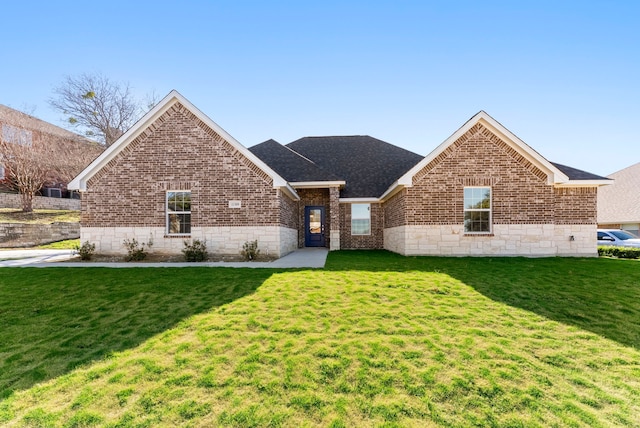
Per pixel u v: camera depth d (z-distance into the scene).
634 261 11.35
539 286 7.52
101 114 30.17
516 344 4.43
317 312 5.72
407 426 2.78
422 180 13.12
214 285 7.64
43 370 3.72
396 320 5.34
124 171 12.71
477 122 12.98
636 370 3.73
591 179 12.74
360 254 14.37
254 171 12.76
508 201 12.91
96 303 6.30
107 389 3.33
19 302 6.38
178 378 3.53
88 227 12.66
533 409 3.01
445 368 3.76
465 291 7.09
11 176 26.42
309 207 18.72
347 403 3.11
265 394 3.24
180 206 12.84
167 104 12.84
